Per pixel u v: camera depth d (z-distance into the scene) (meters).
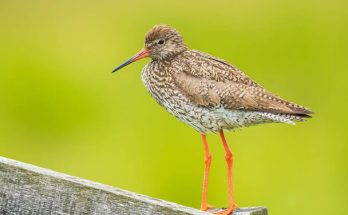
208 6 21.44
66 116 18.88
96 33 20.70
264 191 17.20
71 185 8.37
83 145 18.38
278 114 11.81
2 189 8.41
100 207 8.35
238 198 17.16
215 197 17.06
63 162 18.34
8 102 19.22
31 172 8.40
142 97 18.88
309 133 18.23
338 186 17.56
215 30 20.81
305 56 20.19
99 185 8.45
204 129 12.27
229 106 11.95
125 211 8.36
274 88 19.50
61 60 20.02
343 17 21.17
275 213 17.12
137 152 17.86
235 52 20.28
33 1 21.70
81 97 19.06
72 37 20.77
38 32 21.08
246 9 21.41
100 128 18.58
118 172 17.64
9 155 18.70
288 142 17.97
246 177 17.30
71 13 21.47
